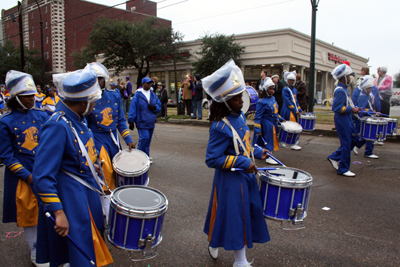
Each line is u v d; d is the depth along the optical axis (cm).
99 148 423
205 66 3341
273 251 347
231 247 273
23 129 328
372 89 866
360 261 326
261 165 707
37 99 1266
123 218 236
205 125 1350
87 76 239
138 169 399
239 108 276
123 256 343
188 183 590
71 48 5184
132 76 4503
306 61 3519
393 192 524
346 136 597
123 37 3688
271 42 3225
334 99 586
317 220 423
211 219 293
